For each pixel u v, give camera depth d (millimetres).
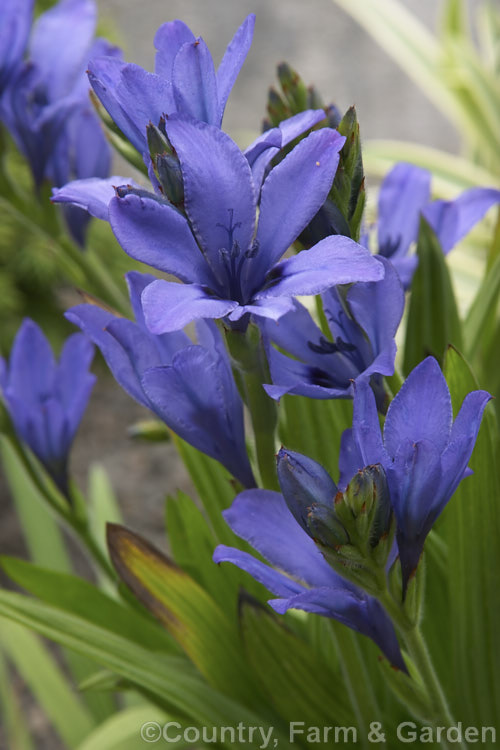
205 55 297
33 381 405
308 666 378
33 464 412
